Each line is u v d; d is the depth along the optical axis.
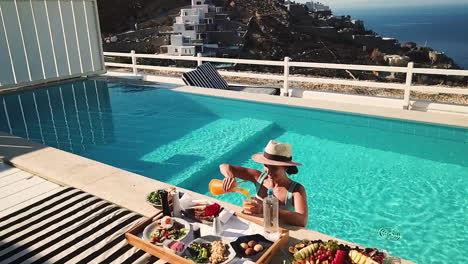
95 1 11.77
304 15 79.38
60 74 11.29
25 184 4.17
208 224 2.91
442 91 6.91
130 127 7.48
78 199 3.61
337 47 68.75
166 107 8.76
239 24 66.56
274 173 3.10
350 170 5.52
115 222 3.15
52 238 2.99
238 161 6.04
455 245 3.85
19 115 8.45
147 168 5.63
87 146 6.55
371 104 7.82
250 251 2.53
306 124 7.39
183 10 66.88
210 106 8.72
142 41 59.19
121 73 12.72
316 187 5.09
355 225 4.24
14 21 10.07
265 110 8.01
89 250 2.81
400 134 6.67
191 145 6.44
